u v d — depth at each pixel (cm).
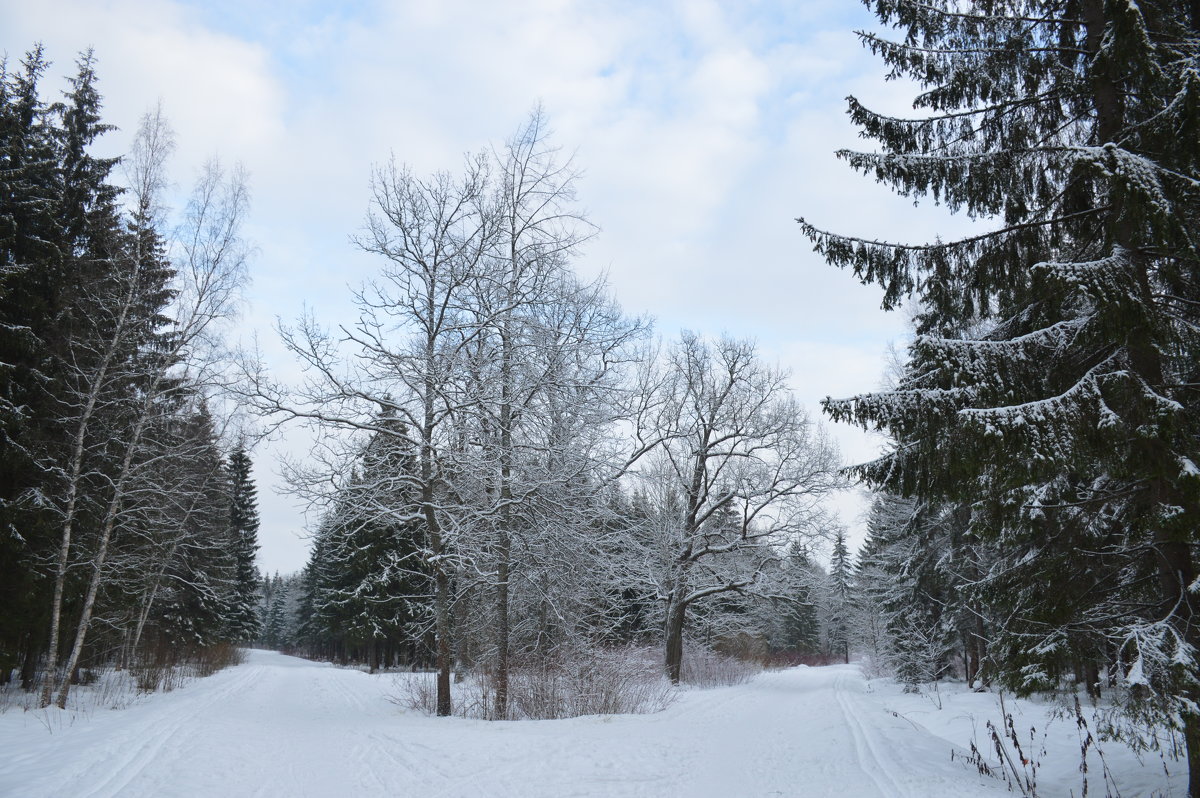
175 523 2467
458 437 1692
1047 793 793
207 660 3800
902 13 876
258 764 1003
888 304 895
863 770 927
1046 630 762
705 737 1256
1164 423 614
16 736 1189
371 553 3522
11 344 1576
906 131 905
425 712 1742
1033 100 864
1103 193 763
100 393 1809
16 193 1727
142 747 1103
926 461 794
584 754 1056
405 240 1730
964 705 1786
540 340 1778
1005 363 718
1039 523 803
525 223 1861
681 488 3025
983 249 846
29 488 1634
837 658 7769
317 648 6812
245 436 1623
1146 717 636
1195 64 660
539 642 2141
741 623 3594
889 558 2959
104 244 1909
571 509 1825
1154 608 742
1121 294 625
